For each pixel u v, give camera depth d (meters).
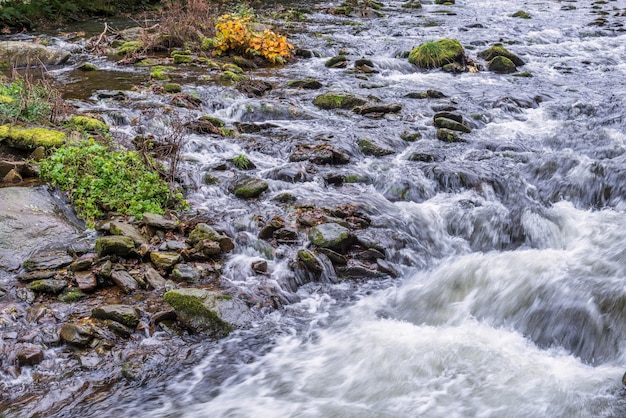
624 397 4.34
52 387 4.48
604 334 5.05
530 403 4.33
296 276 6.00
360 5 22.58
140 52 14.34
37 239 6.11
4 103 8.30
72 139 7.84
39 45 13.43
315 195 7.48
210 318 5.17
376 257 6.35
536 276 5.78
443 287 5.95
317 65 14.01
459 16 21.33
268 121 9.99
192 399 4.48
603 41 16.89
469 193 7.81
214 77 12.31
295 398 4.48
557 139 9.38
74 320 5.09
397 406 4.36
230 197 7.43
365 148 8.88
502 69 13.77
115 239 5.91
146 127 9.21
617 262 5.92
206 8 16.39
